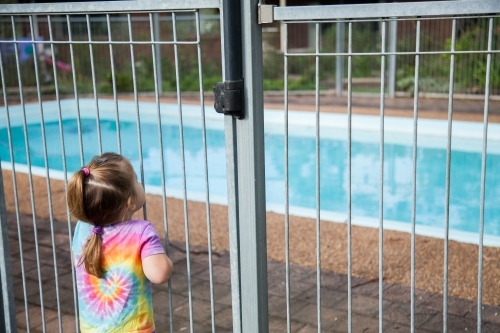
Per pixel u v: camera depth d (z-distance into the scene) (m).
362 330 3.31
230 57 2.00
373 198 7.95
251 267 2.15
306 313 3.53
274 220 5.54
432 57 13.43
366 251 4.64
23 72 14.83
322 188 8.53
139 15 15.49
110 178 2.18
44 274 4.20
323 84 14.95
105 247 2.21
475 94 12.86
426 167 9.13
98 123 2.43
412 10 1.78
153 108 13.06
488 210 7.30
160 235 5.12
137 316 2.22
